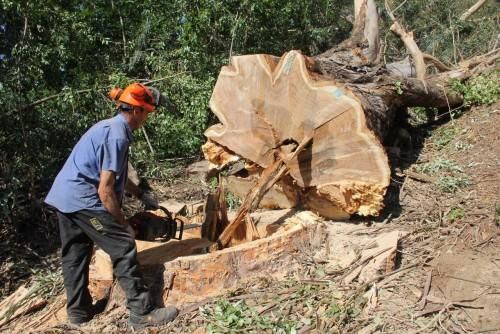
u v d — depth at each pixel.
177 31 7.63
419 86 5.45
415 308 3.21
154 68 7.44
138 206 5.64
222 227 4.26
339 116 3.91
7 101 5.05
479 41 9.21
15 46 5.38
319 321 3.11
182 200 5.80
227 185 4.93
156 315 3.31
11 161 5.25
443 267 3.55
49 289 4.10
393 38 9.98
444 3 10.36
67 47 6.67
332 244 3.87
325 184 4.04
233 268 3.60
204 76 7.23
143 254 3.89
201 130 6.80
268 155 4.32
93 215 3.24
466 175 4.72
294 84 4.09
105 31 7.80
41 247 5.12
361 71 5.12
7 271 4.78
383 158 3.82
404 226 4.06
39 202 5.31
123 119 3.28
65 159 5.75
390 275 3.52
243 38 7.70
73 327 3.43
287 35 8.67
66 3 7.47
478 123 5.78
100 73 7.10
